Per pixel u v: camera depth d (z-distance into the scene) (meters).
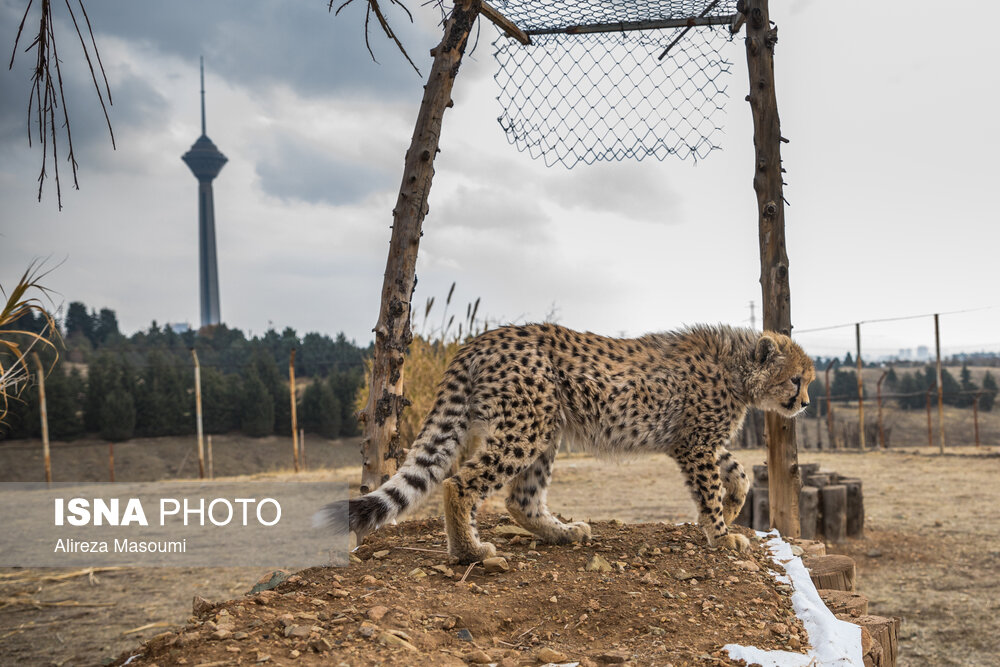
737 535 5.16
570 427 5.12
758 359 5.58
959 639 7.28
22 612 6.91
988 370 59.06
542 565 4.70
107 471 64.06
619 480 16.09
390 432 5.75
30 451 66.12
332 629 3.41
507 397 4.73
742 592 4.27
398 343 5.79
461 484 4.63
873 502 13.33
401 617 3.62
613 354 5.23
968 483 15.22
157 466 67.12
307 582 4.27
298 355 85.56
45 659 5.72
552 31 6.99
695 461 5.31
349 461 70.75
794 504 6.78
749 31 6.75
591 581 4.38
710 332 5.78
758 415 25.86
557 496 14.05
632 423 5.18
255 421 76.81
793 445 6.82
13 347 4.09
